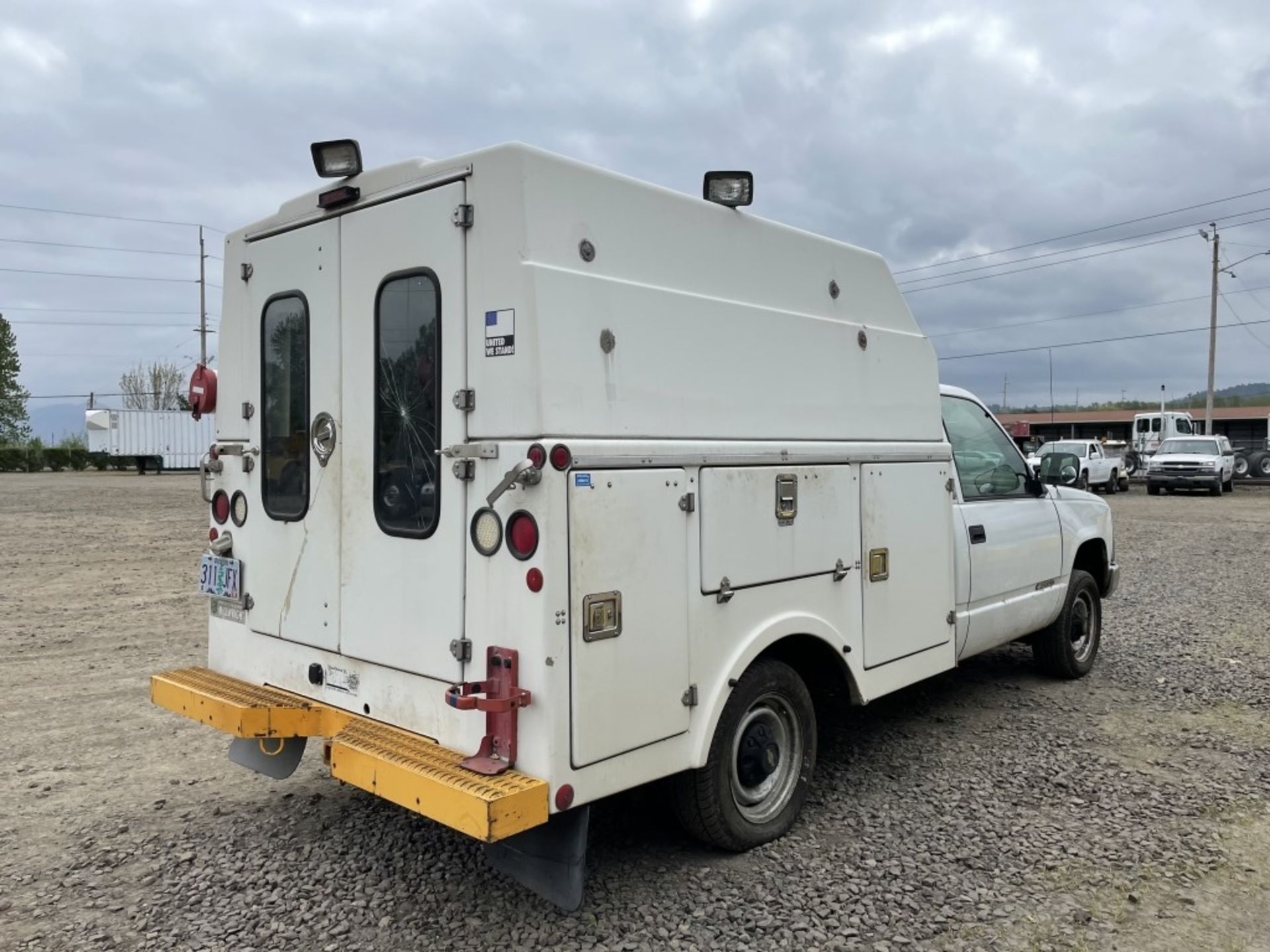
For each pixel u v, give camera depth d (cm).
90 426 4166
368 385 346
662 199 340
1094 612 671
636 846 388
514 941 318
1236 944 317
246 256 403
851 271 437
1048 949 313
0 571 1184
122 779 475
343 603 357
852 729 545
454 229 313
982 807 429
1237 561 1285
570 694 294
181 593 1029
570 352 300
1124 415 5778
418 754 311
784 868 368
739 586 358
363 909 340
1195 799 440
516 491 294
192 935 323
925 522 469
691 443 340
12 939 321
